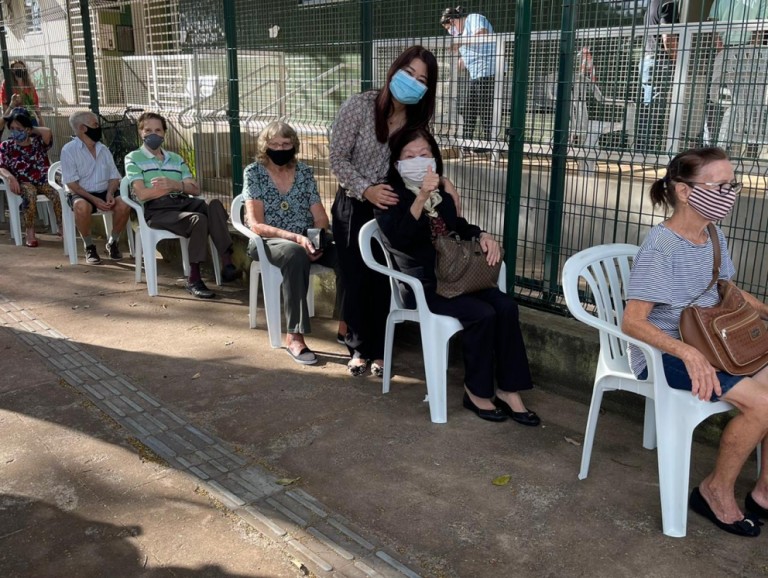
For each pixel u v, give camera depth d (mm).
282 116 5535
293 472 3176
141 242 6008
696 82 3758
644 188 4234
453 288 3604
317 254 4500
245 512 2859
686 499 2725
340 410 3797
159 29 6926
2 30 9562
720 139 3787
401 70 3650
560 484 3105
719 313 2709
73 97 8438
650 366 2820
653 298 2781
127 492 2998
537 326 4027
